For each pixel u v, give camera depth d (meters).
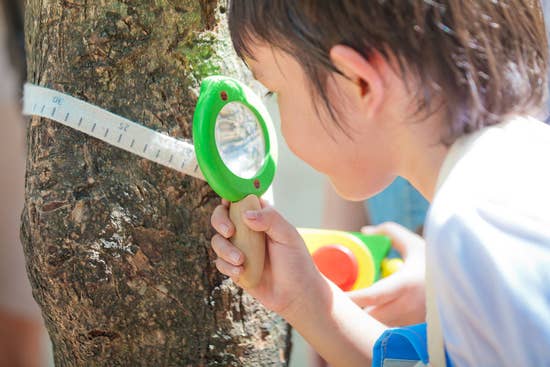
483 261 0.73
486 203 0.76
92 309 0.97
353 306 1.05
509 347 0.72
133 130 0.96
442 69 0.85
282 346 1.11
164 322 1.00
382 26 0.85
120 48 0.97
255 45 0.93
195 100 0.98
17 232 1.45
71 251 0.96
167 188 0.98
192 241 1.00
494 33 0.87
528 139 0.84
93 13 0.96
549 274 0.72
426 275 0.82
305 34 0.88
